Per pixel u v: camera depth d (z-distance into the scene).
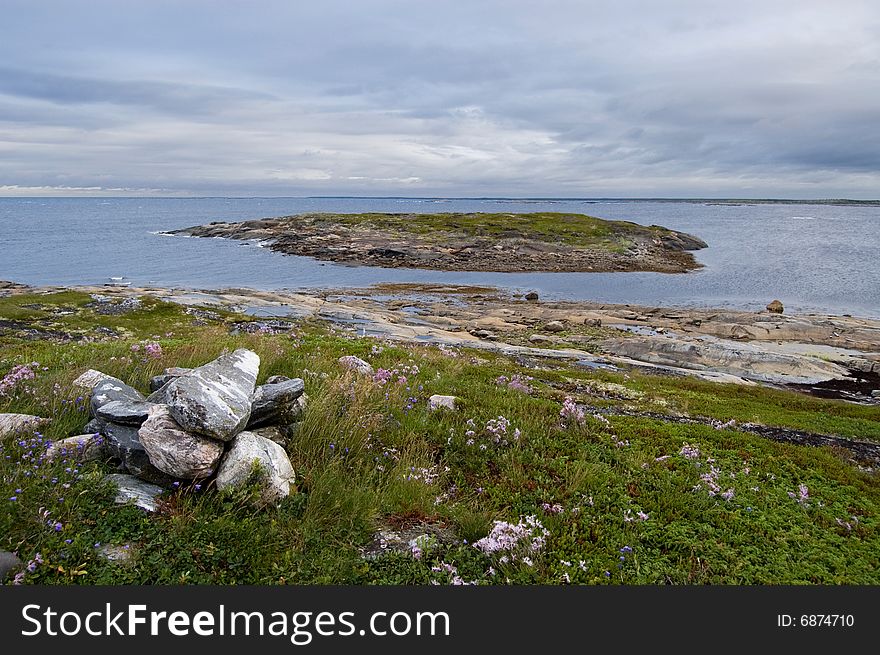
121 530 6.67
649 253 97.25
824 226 186.75
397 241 102.88
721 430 14.79
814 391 28.55
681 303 58.62
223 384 8.73
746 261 91.88
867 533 9.36
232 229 133.75
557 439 12.13
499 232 106.88
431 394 14.35
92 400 8.88
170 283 68.62
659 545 8.27
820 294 62.84
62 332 30.28
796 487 11.12
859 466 13.43
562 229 111.88
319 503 7.75
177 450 7.27
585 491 9.66
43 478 7.00
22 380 10.54
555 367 27.86
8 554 5.94
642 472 10.80
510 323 46.28
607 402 18.95
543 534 7.98
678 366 33.50
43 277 71.69
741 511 9.65
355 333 35.34
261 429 9.31
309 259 92.62
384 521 8.03
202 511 7.13
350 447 9.61
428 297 60.38
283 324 38.09
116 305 40.12
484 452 10.88
